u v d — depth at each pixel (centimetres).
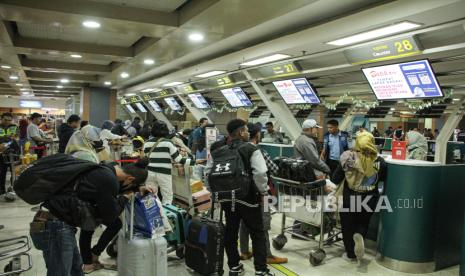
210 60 931
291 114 898
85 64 1184
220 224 381
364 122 1744
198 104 1227
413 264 419
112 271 396
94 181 261
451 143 745
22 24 703
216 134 707
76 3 531
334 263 438
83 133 425
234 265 378
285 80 785
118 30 617
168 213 423
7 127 734
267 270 370
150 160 467
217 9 499
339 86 917
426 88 533
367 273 412
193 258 384
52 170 259
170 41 701
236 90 982
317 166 462
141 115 2155
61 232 261
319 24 588
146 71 1179
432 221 424
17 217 603
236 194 349
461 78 736
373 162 424
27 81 1638
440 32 518
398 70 554
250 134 409
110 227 396
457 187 446
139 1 538
